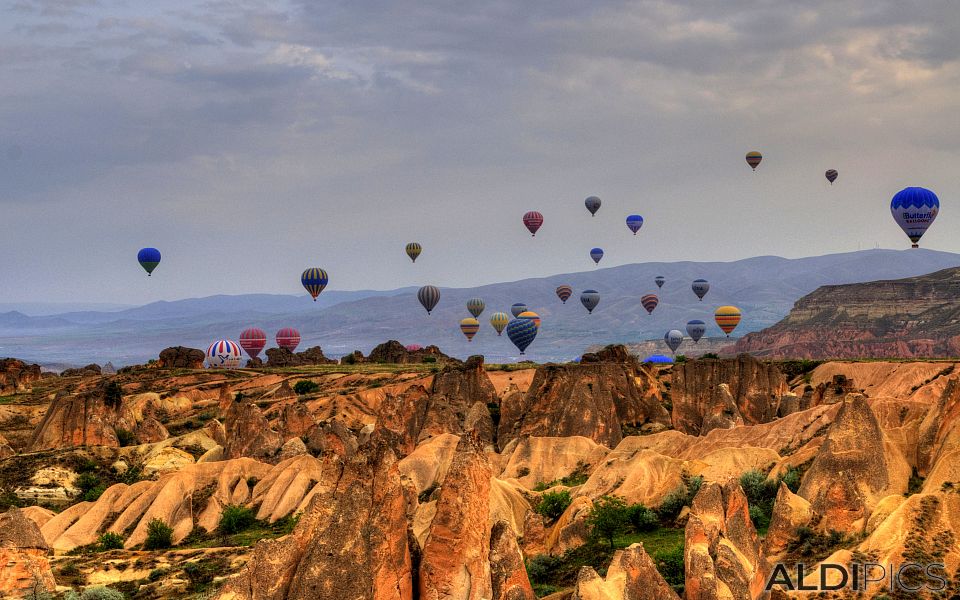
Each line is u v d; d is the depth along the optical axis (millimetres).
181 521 123125
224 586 54875
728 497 69875
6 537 82438
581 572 61500
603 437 145500
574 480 129250
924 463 83438
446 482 59906
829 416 113250
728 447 111312
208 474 133000
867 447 81312
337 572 54156
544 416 148125
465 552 59000
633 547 63156
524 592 61531
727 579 61938
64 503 138875
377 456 57969
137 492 127562
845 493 77375
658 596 61344
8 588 81188
